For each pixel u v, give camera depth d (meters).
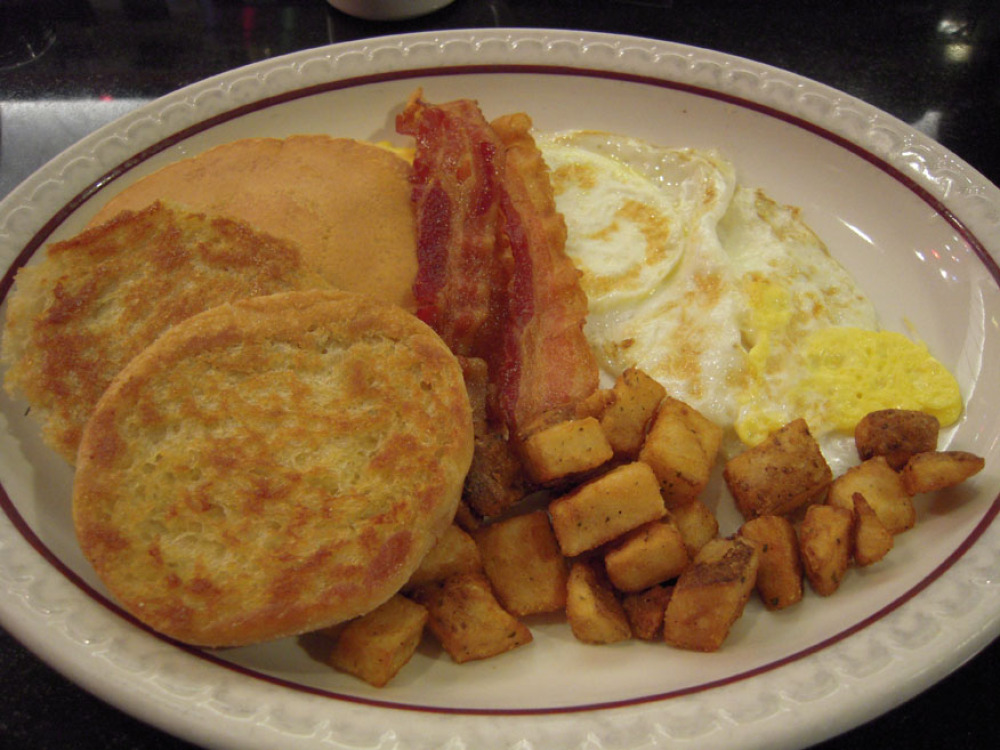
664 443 0.26
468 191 0.31
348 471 0.24
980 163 0.38
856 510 0.25
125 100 0.41
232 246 0.27
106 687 0.22
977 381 0.30
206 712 0.21
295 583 0.22
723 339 0.30
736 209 0.34
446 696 0.23
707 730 0.21
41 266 0.27
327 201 0.30
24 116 0.40
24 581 0.24
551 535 0.26
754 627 0.25
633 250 0.33
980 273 0.32
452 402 0.25
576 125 0.37
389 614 0.23
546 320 0.30
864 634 0.23
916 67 0.42
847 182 0.35
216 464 0.23
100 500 0.23
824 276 0.33
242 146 0.32
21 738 0.23
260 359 0.25
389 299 0.29
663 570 0.25
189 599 0.22
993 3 0.46
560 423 0.26
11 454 0.27
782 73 0.36
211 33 0.44
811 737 0.21
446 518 0.24
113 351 0.26
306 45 0.43
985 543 0.25
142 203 0.30
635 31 0.44
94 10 0.45
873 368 0.30
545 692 0.23
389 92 0.37
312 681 0.23
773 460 0.27
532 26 0.44
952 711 0.24
